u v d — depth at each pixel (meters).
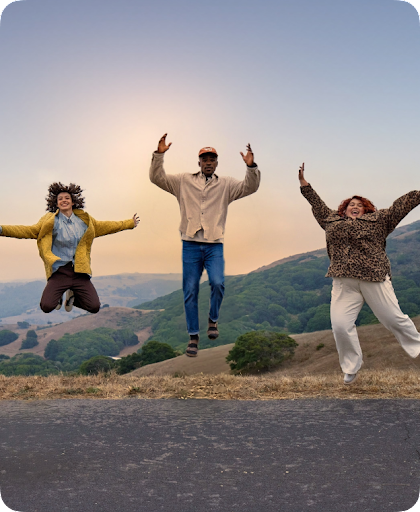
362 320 83.94
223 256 5.55
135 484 2.86
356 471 3.03
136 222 5.67
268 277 195.88
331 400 5.12
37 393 6.04
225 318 155.25
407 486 2.79
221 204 5.49
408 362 44.47
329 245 5.77
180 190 5.57
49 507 2.56
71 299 5.58
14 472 3.05
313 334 66.31
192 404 5.03
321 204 6.09
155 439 3.73
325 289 172.38
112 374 7.73
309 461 3.21
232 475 2.99
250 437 3.76
